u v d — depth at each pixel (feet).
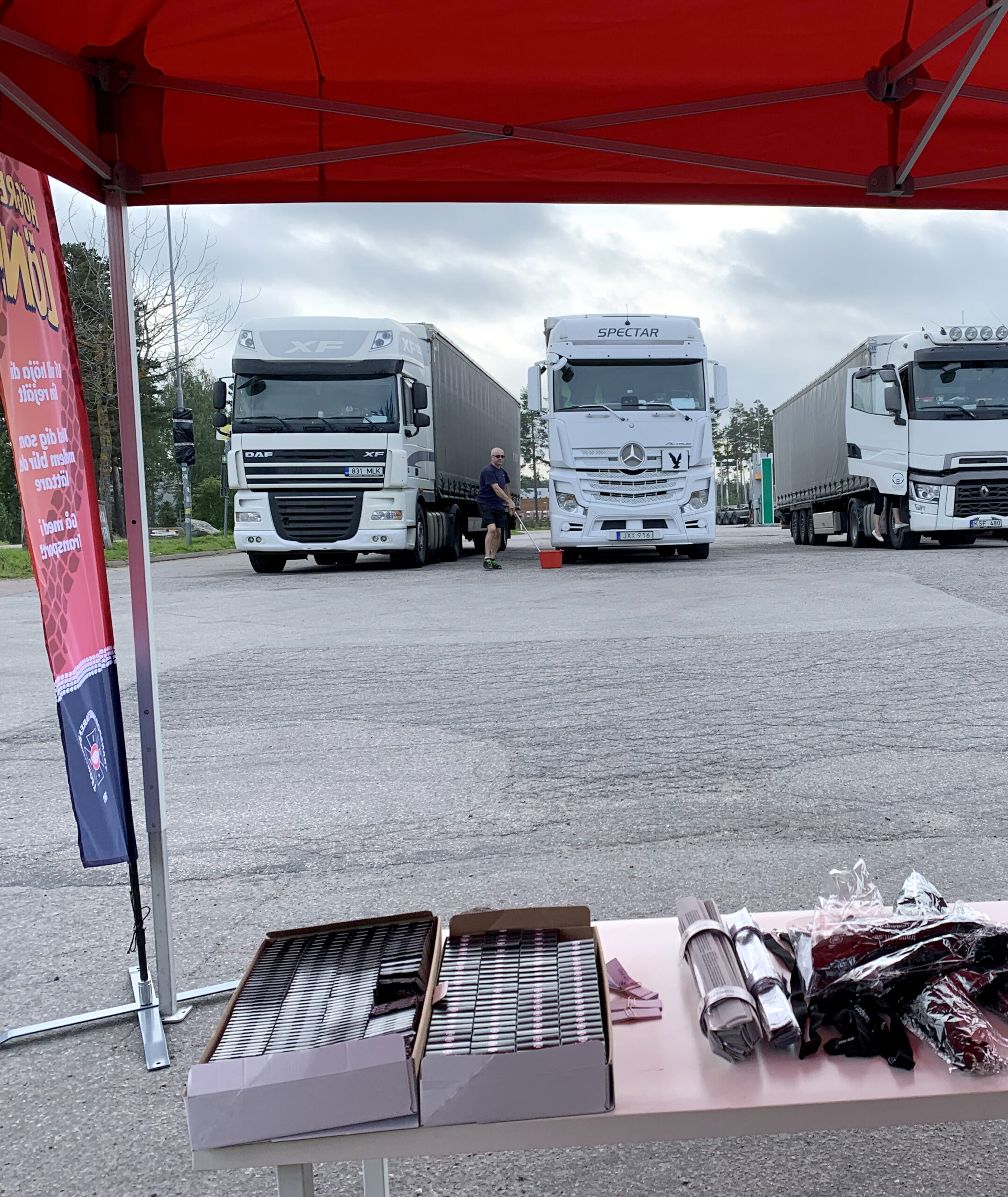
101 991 11.27
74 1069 9.65
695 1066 5.75
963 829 15.01
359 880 14.07
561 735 21.29
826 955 6.14
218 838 16.02
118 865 15.17
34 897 14.06
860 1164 7.93
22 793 18.94
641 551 72.59
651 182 11.16
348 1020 5.78
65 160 9.59
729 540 102.63
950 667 26.40
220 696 26.37
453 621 37.99
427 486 63.93
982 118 10.70
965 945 6.06
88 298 98.12
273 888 13.92
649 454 55.67
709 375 56.24
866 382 63.98
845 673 26.09
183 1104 9.00
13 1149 8.40
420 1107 5.28
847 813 15.90
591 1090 5.29
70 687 9.85
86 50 9.41
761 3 9.06
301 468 57.36
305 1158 5.28
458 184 11.10
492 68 9.88
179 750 21.25
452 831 15.87
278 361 57.36
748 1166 7.97
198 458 215.92
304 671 29.35
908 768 18.11
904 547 63.26
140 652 10.36
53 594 9.52
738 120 10.59
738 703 23.39
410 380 59.72
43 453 9.40
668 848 14.71
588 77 10.05
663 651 30.09
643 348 55.77
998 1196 7.48
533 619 37.60
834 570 51.01
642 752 19.76
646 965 7.08
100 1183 7.93
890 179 11.19
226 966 11.68
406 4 8.87
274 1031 5.76
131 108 10.10
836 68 10.09
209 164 10.51
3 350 8.79
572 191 11.16
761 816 15.93
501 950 6.53
